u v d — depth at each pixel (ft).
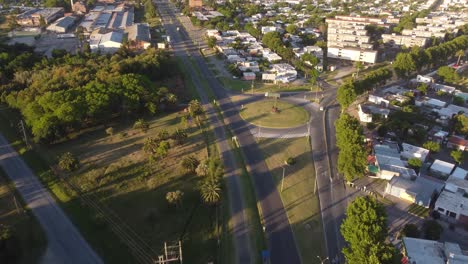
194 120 554.46
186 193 381.19
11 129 512.22
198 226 337.31
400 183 395.14
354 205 299.79
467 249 321.73
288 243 323.78
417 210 371.76
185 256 302.86
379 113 574.15
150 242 315.58
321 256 311.68
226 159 453.58
